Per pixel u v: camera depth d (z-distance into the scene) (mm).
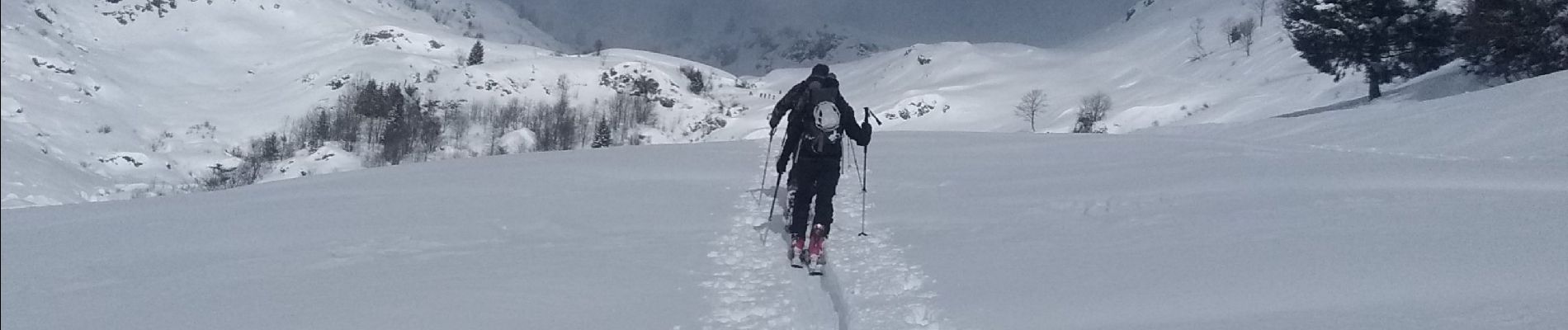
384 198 7738
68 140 53094
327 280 4672
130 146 56406
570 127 65938
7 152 44188
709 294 4531
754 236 6117
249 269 5000
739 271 5090
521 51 99500
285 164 55656
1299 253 4512
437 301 4223
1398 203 5883
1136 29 105562
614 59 86375
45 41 73750
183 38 90062
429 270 4930
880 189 8141
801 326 4086
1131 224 5816
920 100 73062
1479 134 13500
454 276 4770
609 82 77000
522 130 64500
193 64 84375
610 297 4391
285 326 3842
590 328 3861
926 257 5242
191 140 61625
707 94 82500
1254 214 5777
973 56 89938
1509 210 5297
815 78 6523
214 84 79688
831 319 4250
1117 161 9523
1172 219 5867
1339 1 35938
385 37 91875
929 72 88812
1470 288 3621
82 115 59812
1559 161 8188
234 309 4121
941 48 94562
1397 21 35156
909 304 4168
